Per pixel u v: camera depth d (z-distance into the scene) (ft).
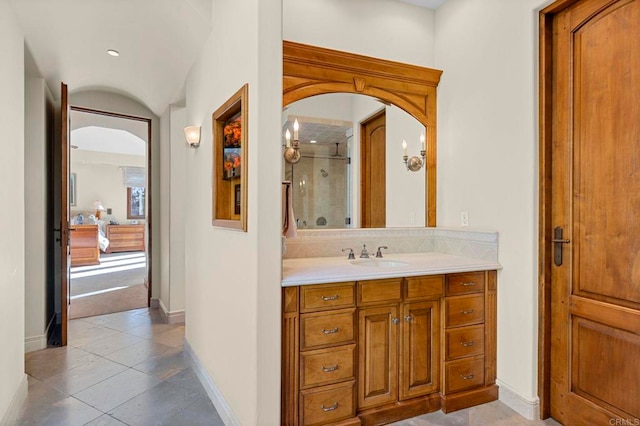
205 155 8.46
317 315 5.98
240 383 6.10
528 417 6.80
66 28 8.16
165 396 7.57
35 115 10.17
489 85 7.79
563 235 6.61
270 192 5.60
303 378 5.90
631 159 5.60
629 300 5.64
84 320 12.77
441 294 6.97
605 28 5.92
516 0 7.13
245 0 6.01
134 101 13.80
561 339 6.65
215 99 7.69
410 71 9.02
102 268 23.61
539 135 6.76
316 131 8.34
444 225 9.14
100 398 7.46
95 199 31.68
